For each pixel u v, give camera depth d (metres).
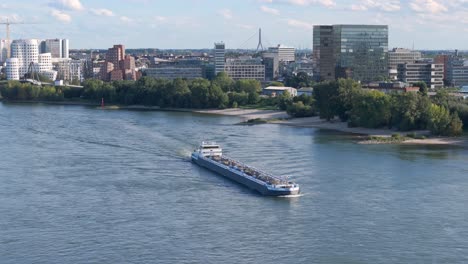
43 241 197.88
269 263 181.00
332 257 185.12
